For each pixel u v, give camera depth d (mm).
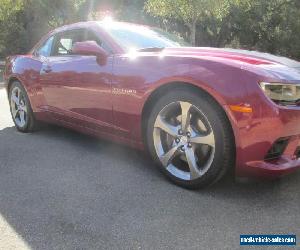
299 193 3490
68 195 3449
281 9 28234
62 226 2918
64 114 4738
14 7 20609
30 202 3314
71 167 4148
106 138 4348
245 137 3146
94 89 4180
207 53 3695
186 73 3383
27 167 4152
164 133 3730
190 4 15023
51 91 4867
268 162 3242
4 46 22922
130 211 3145
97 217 3049
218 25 28109
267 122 3084
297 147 3332
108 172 3994
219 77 3229
